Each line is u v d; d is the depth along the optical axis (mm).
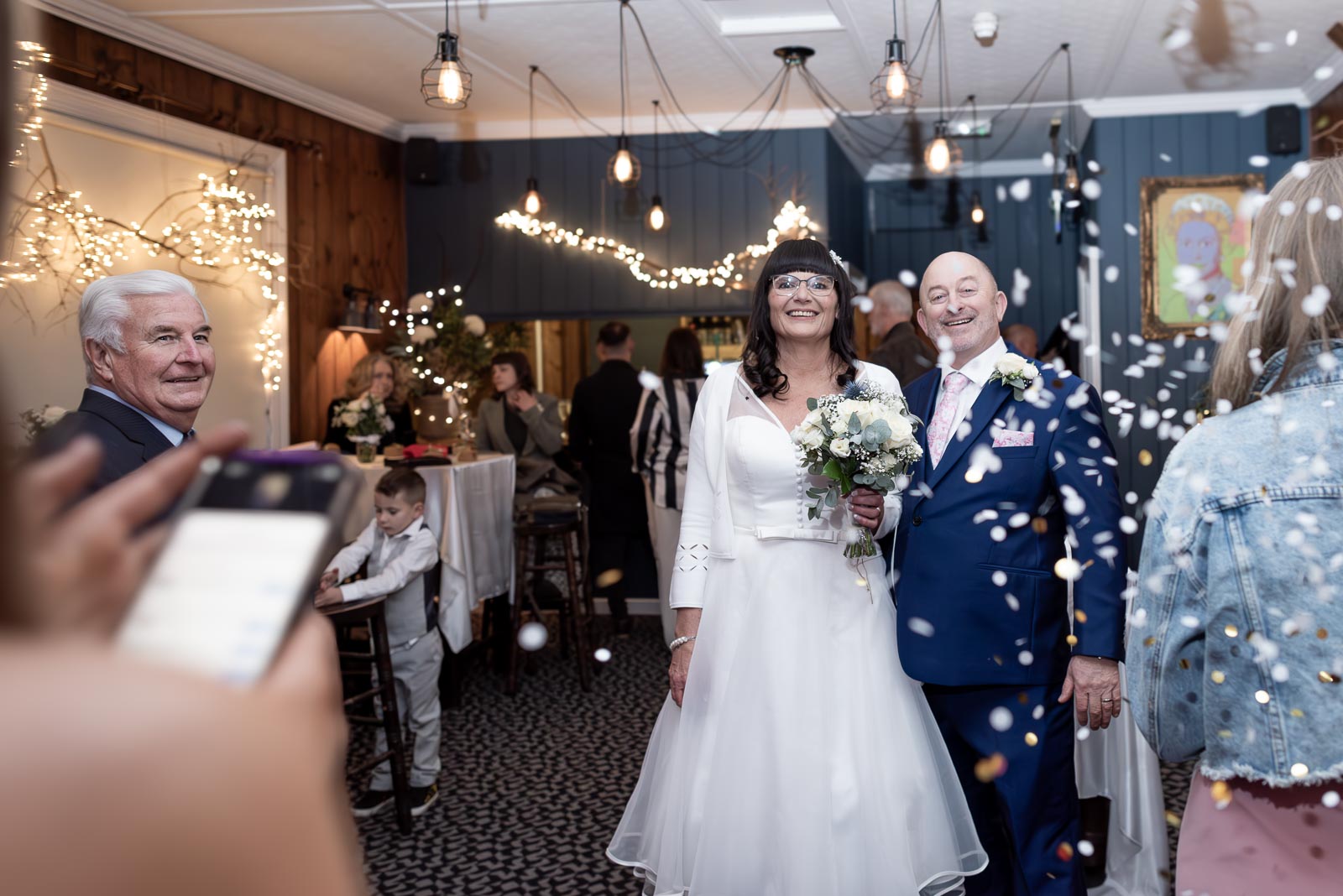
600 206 6844
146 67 4902
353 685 4055
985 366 2207
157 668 310
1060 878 2021
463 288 6992
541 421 5332
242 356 5582
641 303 6836
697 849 1983
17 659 289
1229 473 1140
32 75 3750
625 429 5227
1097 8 4867
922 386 2320
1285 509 1095
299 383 5910
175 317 1798
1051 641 2094
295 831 305
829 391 2227
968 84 6102
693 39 5223
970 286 2197
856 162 8016
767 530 2105
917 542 2131
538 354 8508
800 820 1913
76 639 309
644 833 2160
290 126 5902
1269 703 1094
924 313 2275
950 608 2057
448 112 6598
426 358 6367
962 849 2055
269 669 380
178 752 286
